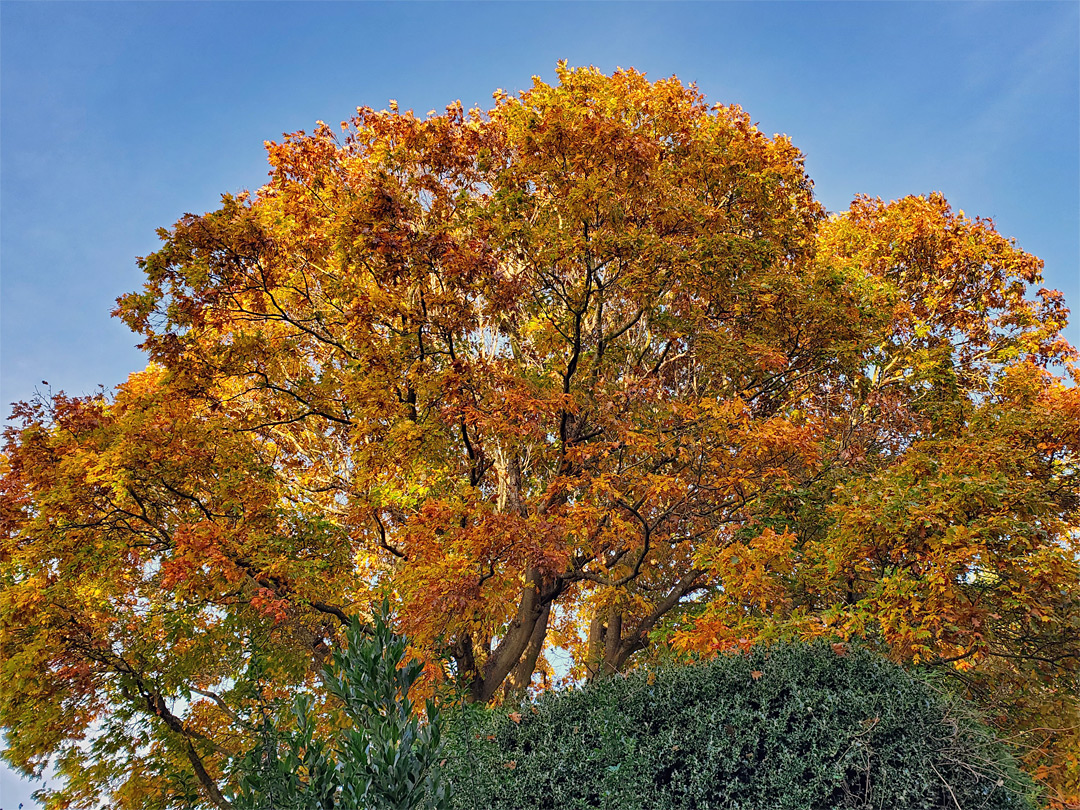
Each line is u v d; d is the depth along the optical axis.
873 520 8.97
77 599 12.38
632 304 13.59
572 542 12.27
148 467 10.38
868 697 6.02
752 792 5.50
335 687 4.18
